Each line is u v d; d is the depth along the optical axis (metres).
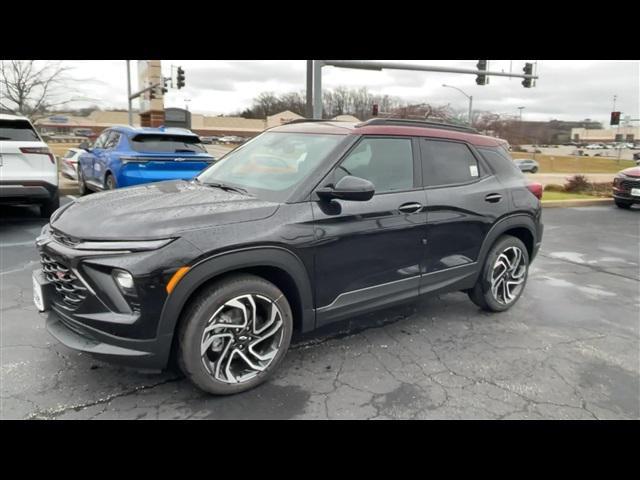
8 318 3.91
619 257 7.32
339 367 3.36
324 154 3.29
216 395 2.90
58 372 3.11
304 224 2.99
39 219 7.79
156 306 2.53
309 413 2.80
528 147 80.00
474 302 4.52
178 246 2.56
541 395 3.11
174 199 3.05
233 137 78.31
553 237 8.85
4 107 19.97
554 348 3.84
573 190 17.16
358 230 3.25
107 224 2.67
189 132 9.23
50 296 2.88
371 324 4.18
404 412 2.85
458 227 3.92
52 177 6.97
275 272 3.04
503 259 4.43
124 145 8.38
